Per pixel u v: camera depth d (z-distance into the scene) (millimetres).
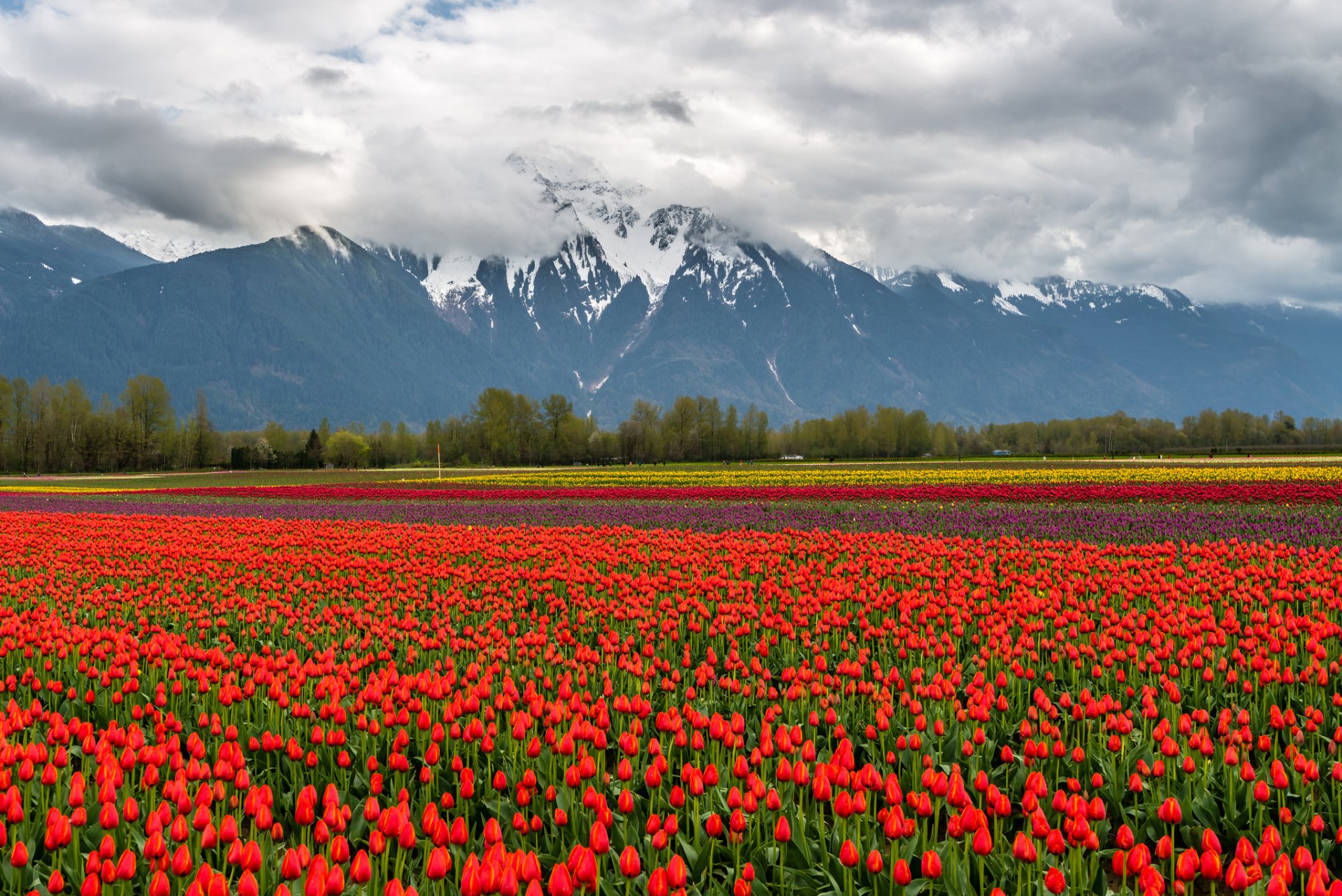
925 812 6836
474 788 7852
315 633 14188
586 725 8172
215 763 9070
